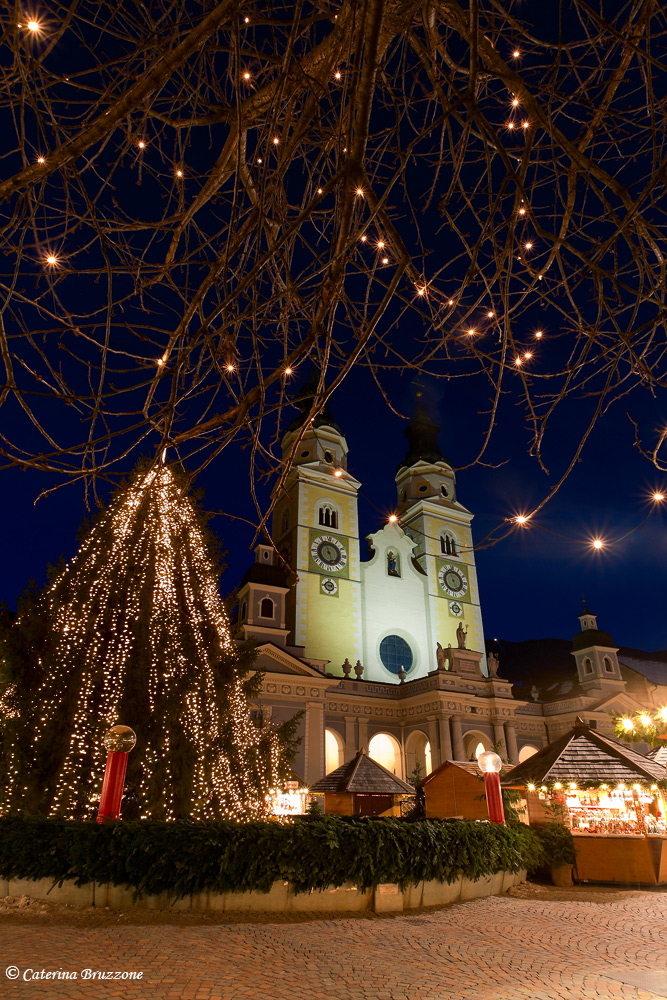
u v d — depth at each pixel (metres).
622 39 2.02
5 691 14.72
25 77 2.20
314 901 10.97
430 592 52.62
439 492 58.62
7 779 13.64
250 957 7.91
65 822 10.95
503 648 66.25
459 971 7.65
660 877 14.70
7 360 2.18
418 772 39.38
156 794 14.00
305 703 38.50
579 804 18.44
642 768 16.75
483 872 13.28
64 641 15.12
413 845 11.99
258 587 41.00
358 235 2.15
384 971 7.56
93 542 16.17
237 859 10.58
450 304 2.30
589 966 7.98
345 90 2.30
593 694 48.00
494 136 2.12
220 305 2.12
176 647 15.61
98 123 2.14
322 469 50.84
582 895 13.80
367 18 2.02
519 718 48.12
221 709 16.50
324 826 11.45
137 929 9.05
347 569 49.06
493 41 2.71
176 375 2.15
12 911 9.91
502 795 16.28
